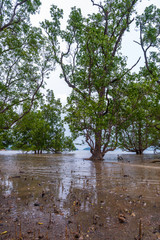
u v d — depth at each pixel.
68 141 30.78
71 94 15.09
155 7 20.62
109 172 7.81
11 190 4.58
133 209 3.27
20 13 15.02
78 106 14.44
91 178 6.31
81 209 3.28
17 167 9.66
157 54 21.69
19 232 2.45
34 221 2.79
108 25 18.41
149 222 2.72
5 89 17.36
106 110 15.66
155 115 19.25
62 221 2.79
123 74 14.78
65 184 5.30
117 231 2.46
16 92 18.70
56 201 3.73
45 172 7.71
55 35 18.41
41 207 3.36
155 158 17.39
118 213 3.09
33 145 29.34
